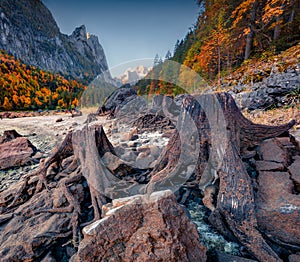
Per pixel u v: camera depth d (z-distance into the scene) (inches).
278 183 107.3
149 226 73.2
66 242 100.4
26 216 115.2
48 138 340.8
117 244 72.4
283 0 549.6
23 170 218.2
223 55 634.8
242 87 389.7
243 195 95.5
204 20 775.7
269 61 448.8
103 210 97.6
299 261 77.9
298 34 550.9
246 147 144.6
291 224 87.8
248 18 639.1
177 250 69.7
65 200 119.8
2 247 95.0
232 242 93.8
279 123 229.8
